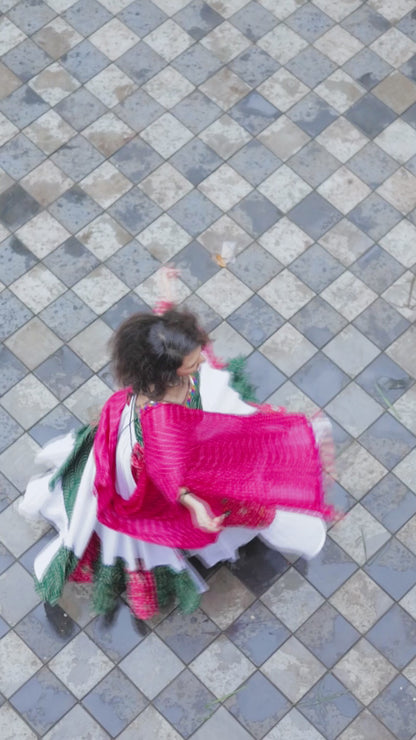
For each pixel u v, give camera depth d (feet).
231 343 13.19
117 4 15.23
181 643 11.67
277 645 11.68
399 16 15.16
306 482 10.27
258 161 14.28
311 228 13.87
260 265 13.64
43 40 15.10
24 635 11.69
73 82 14.80
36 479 11.85
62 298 13.46
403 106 14.67
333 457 12.57
